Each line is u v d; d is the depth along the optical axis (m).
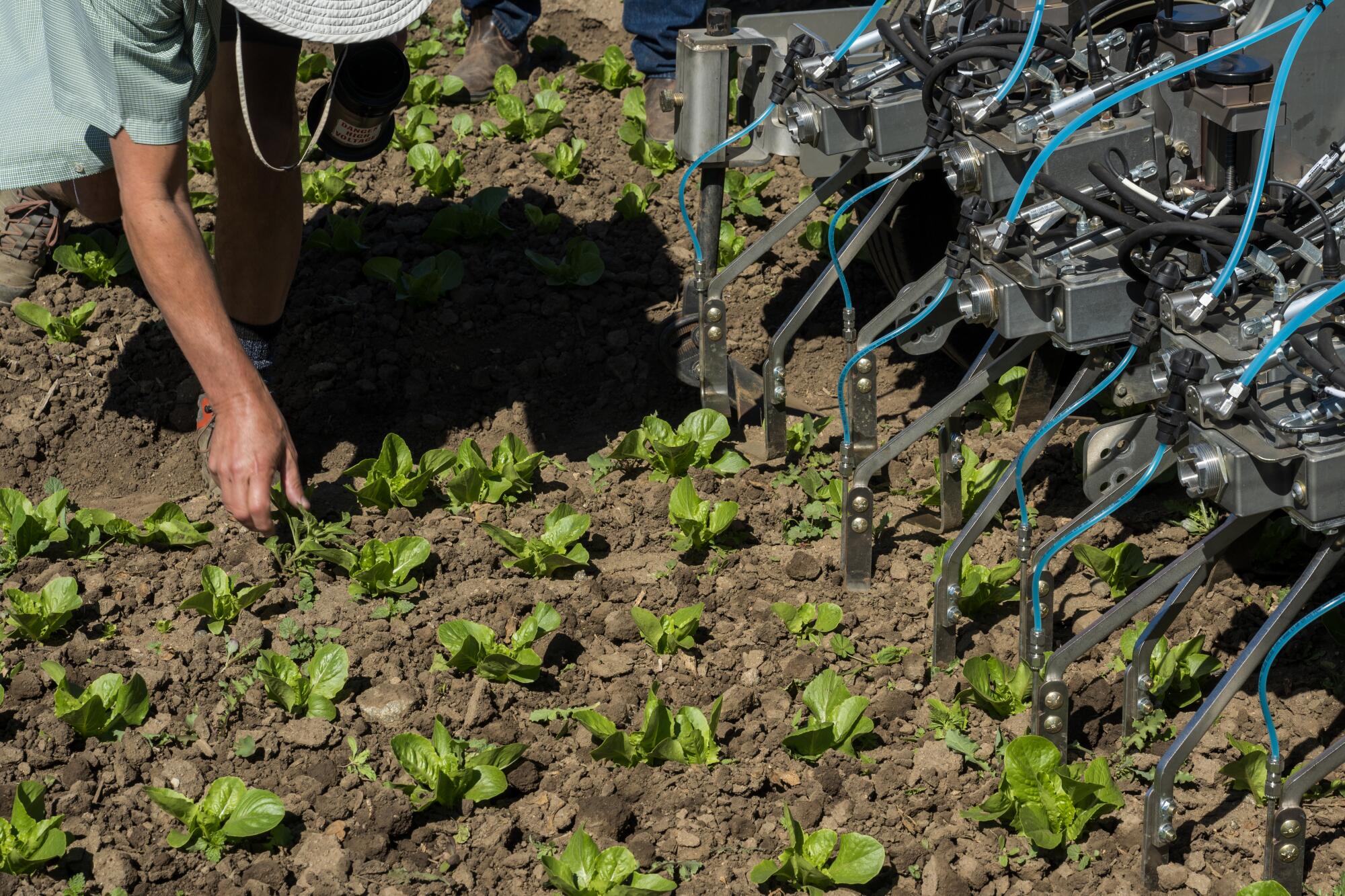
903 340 4.09
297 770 3.79
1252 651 3.55
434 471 4.23
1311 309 3.45
